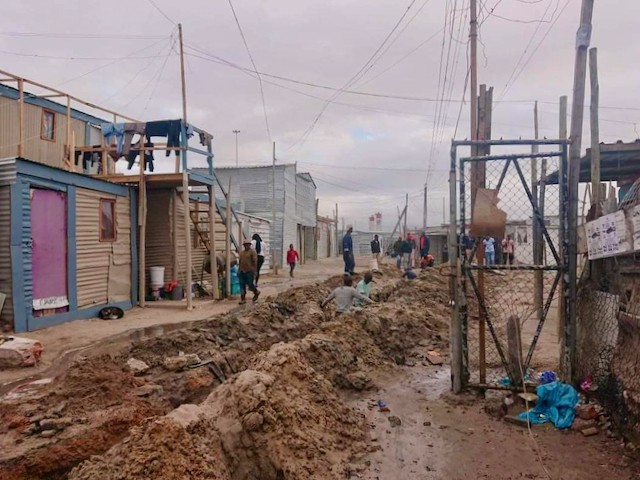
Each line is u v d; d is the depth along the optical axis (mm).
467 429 5391
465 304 6480
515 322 6246
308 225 40031
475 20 12195
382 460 4719
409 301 14625
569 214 6000
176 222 15078
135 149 13633
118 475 3498
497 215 6168
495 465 4570
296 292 14438
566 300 5992
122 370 6871
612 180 11438
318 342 7160
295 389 5246
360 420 5609
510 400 5898
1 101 15180
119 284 12734
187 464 3676
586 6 5875
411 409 6051
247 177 32344
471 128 9508
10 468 4277
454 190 6395
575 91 5996
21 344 7410
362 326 8922
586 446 4867
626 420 4785
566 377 5984
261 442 4406
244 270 14117
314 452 4555
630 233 4820
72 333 9617
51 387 5988
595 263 6090
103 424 4984
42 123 16609
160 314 12125
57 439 4676
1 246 9664
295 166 34625
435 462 4660
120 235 12867
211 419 4305
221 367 7738
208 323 9594
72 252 11133
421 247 26297
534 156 6082
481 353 6449
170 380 6930
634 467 4352
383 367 7824
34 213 10172
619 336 5211
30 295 9938
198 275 17078
